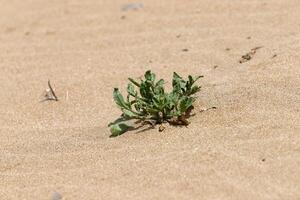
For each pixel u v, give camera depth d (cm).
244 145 463
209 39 710
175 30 759
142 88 519
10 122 595
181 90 533
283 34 669
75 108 605
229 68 616
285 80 548
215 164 445
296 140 459
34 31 843
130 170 457
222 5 809
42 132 562
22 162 504
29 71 714
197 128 498
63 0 955
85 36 795
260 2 795
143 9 854
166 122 516
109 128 541
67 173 472
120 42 755
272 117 495
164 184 433
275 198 403
